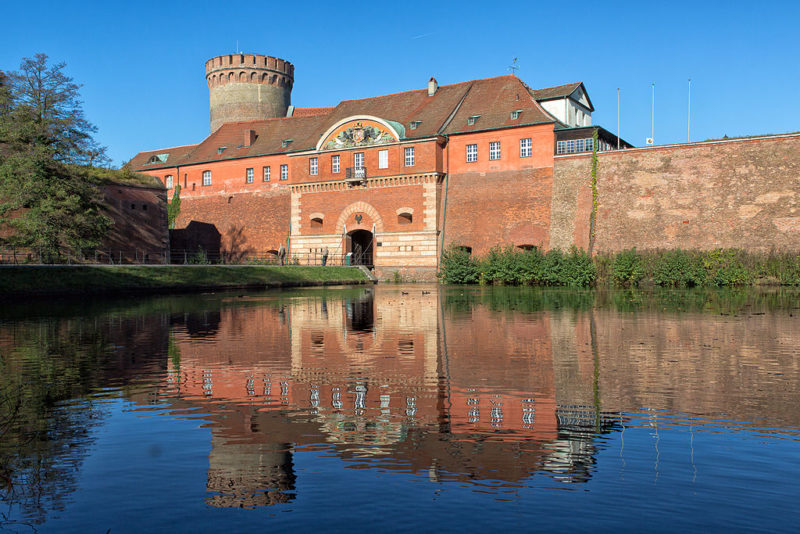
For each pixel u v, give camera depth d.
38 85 45.66
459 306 28.00
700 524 5.38
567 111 60.19
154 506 5.84
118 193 54.78
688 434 7.98
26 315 24.17
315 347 15.50
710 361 13.20
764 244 43.94
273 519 5.51
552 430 8.17
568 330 18.66
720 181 46.81
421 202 57.50
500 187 55.44
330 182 62.31
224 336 17.67
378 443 7.70
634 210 49.41
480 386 10.88
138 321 21.88
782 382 11.09
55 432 8.23
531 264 49.88
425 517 5.54
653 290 40.12
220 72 84.12
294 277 49.59
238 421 8.71
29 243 41.69
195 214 74.75
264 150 70.62
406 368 12.58
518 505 5.78
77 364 13.20
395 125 58.84
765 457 7.09
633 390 10.49
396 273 58.59
